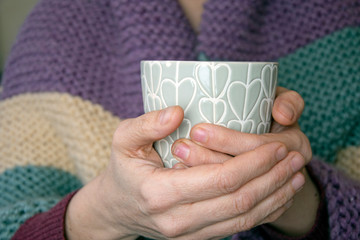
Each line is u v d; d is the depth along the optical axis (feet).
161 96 0.96
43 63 1.74
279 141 1.00
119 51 1.79
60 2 1.81
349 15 1.76
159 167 1.00
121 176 1.01
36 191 1.64
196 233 1.03
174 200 0.95
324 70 1.72
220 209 0.96
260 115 0.98
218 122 0.95
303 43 1.79
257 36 1.84
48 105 1.72
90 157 1.66
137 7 1.64
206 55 1.69
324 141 1.67
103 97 1.75
